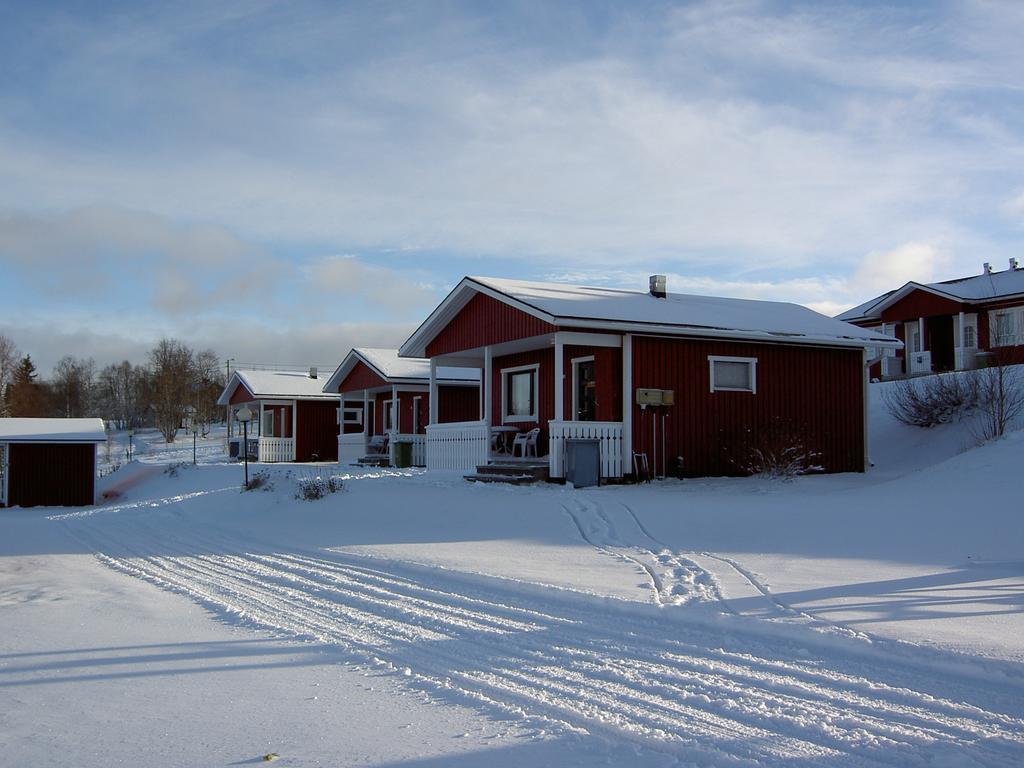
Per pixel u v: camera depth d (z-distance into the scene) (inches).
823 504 626.8
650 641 303.7
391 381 1312.7
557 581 403.9
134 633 347.6
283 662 297.0
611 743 211.6
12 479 1247.5
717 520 572.1
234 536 672.4
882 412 1180.5
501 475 810.2
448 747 212.7
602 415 835.4
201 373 3882.9
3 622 373.1
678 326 815.7
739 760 198.7
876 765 194.1
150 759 209.5
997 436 882.8
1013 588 359.3
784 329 889.5
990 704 230.5
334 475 944.3
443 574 442.3
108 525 829.8
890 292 1569.9
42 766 205.9
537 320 825.5
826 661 273.6
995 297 1412.4
